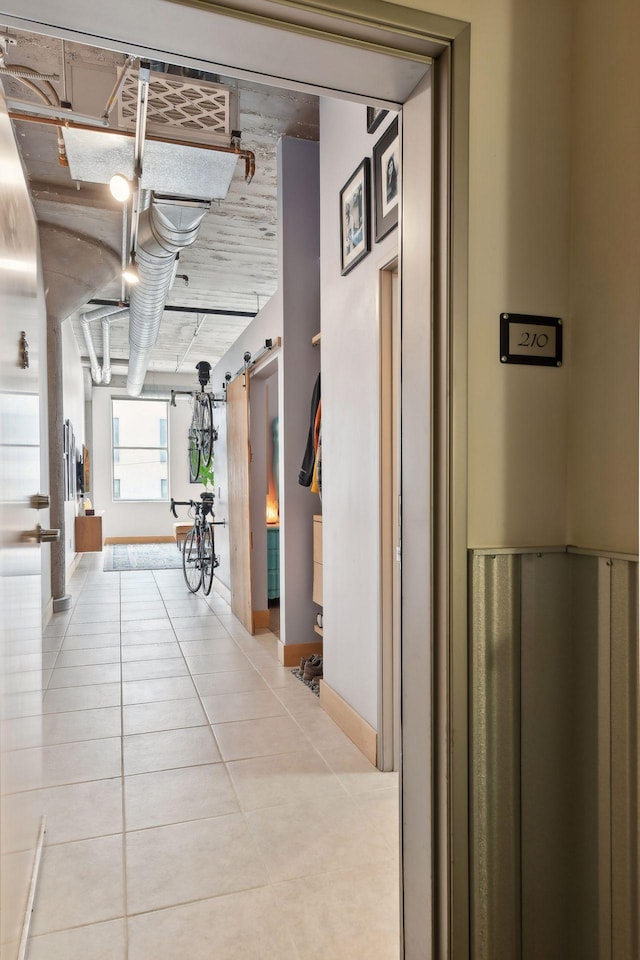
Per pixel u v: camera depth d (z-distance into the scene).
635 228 1.12
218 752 2.53
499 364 1.22
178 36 1.04
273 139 3.75
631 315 1.13
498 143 1.21
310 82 1.21
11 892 1.29
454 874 1.16
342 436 2.77
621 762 1.14
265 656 3.96
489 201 1.21
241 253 5.52
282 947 1.47
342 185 2.75
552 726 1.25
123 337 8.38
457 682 1.16
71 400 7.76
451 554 1.16
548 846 1.24
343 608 2.77
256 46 1.07
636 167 1.12
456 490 1.16
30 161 3.80
